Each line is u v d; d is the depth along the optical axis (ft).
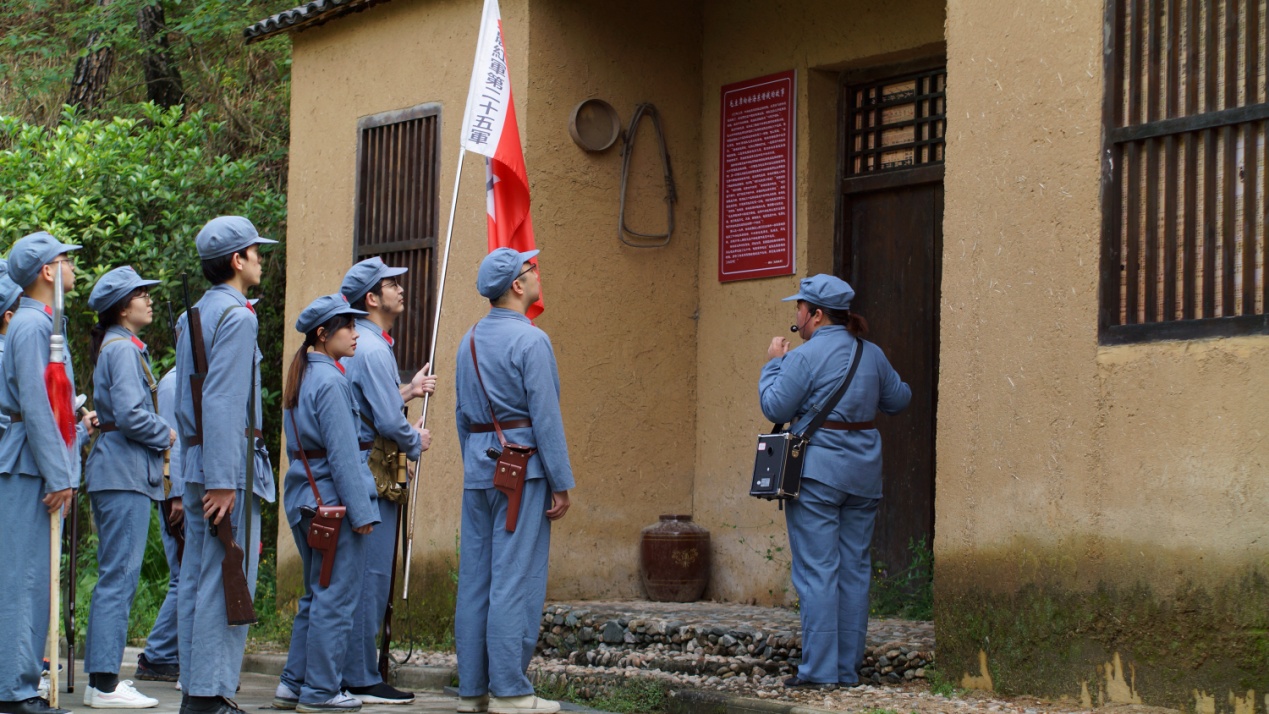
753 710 18.88
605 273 26.89
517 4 26.18
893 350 25.84
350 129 29.71
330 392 19.12
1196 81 17.54
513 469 18.15
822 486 19.88
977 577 19.25
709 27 28.50
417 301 27.99
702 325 28.19
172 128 38.14
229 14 43.11
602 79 27.02
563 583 26.08
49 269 18.38
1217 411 16.70
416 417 27.78
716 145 28.17
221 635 16.80
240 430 16.75
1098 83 18.34
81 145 35.53
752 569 26.61
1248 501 16.34
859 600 20.21
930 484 25.02
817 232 26.50
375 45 29.27
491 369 18.53
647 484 27.35
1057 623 18.20
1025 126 19.11
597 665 23.43
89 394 35.88
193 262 35.19
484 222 26.58
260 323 36.58
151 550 32.19
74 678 22.53
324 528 18.97
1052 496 18.37
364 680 20.58
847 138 26.76
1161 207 17.81
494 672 18.04
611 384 26.86
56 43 46.96
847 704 18.53
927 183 25.27
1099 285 18.10
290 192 31.14
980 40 19.76
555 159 26.22
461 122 27.27
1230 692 16.39
